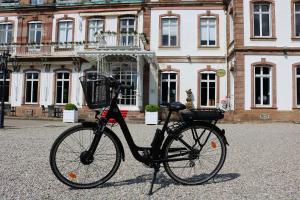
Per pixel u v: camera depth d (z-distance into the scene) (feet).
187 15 66.03
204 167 13.03
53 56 68.28
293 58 55.93
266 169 15.79
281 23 56.59
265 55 56.03
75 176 12.44
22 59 69.82
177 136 12.64
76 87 68.18
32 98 70.18
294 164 17.08
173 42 66.23
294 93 55.47
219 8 65.51
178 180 12.66
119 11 67.97
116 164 12.54
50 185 12.47
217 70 64.08
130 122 55.01
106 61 64.44
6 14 74.02
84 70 68.13
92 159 12.28
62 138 12.09
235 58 56.39
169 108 12.81
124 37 66.33
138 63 59.98
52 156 11.90
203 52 65.00
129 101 62.69
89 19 69.77
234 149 22.38
